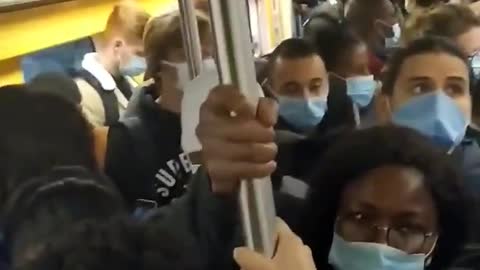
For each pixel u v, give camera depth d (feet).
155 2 10.30
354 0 7.82
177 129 5.38
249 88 2.33
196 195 3.07
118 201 2.93
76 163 3.06
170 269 2.57
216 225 2.93
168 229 2.76
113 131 5.28
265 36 9.85
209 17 2.31
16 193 2.81
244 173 2.33
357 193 3.86
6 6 7.56
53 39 8.34
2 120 3.11
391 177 3.81
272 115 2.32
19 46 7.84
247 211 2.34
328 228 4.01
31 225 2.68
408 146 3.87
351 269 3.88
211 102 2.36
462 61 5.29
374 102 5.95
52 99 3.28
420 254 3.80
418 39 5.49
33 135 3.07
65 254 2.45
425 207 3.80
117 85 7.42
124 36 7.59
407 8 8.39
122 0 8.55
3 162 2.96
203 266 2.80
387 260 3.77
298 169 4.58
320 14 7.27
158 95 5.52
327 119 6.08
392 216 3.80
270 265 2.28
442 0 7.91
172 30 5.43
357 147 3.91
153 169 5.23
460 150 5.15
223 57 2.31
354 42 6.68
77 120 3.28
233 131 2.32
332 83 6.37
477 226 3.94
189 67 3.43
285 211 4.02
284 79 6.00
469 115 5.28
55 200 2.76
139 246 2.56
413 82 5.26
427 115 5.14
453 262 3.90
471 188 4.11
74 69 7.72
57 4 8.32
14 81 7.86
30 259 2.49
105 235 2.54
